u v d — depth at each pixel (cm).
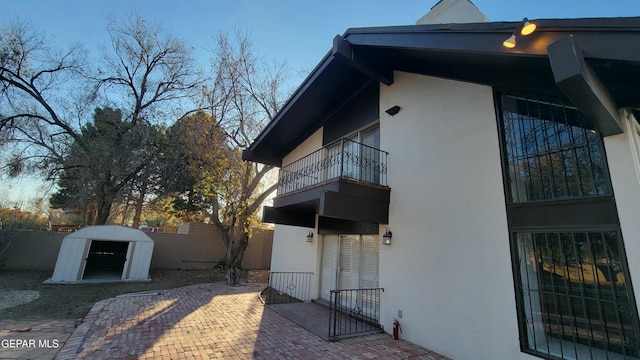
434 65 513
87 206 1346
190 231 1391
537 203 348
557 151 343
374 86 672
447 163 467
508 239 368
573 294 308
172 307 640
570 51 227
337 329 511
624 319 270
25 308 612
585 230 304
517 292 349
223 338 450
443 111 492
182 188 1405
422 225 485
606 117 272
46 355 371
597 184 303
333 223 716
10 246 1060
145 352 385
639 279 263
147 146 1326
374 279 581
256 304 704
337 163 723
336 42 529
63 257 912
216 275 1238
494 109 416
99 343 412
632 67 239
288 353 400
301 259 832
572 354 300
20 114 1232
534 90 367
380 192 551
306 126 898
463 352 389
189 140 1306
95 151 1209
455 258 425
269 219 711
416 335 455
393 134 587
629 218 273
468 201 425
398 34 429
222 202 1363
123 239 1006
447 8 612
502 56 364
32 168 1239
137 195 1477
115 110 1335
